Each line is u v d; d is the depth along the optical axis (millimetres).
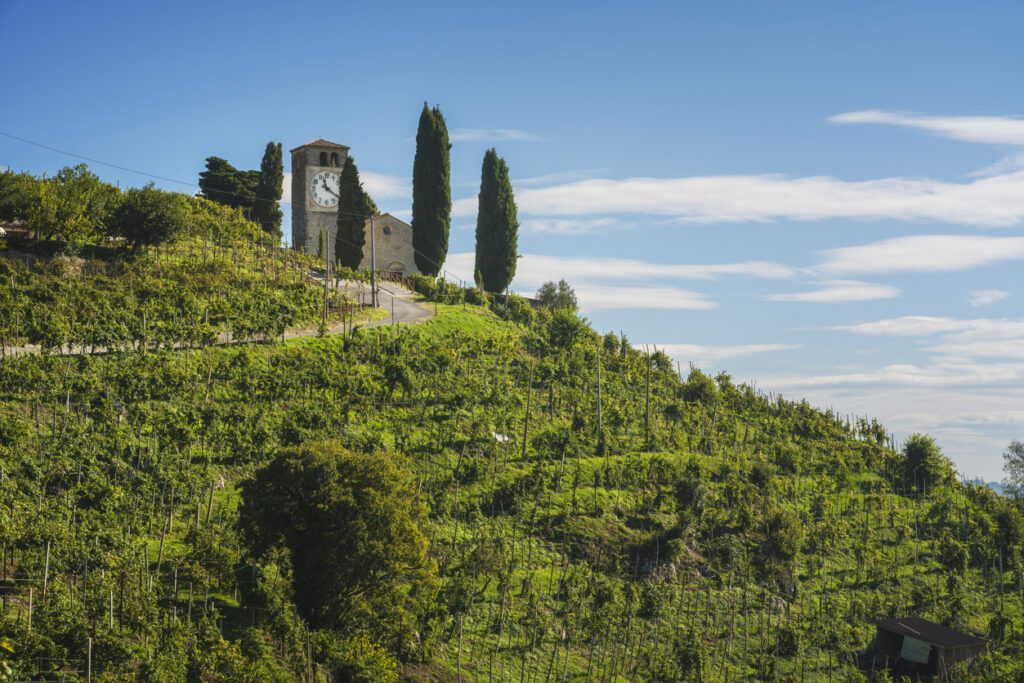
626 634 62094
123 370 69188
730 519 79938
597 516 74875
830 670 62969
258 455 65875
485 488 72875
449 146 137375
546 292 140250
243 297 92188
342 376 79875
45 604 40406
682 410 103875
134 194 98250
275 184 155625
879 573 79500
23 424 56781
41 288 78312
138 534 52781
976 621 75625
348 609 49656
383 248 144750
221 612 48250
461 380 88875
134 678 37875
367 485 49438
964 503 99125
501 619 57750
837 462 100375
